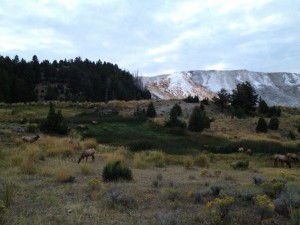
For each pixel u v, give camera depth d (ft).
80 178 37.22
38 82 416.67
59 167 43.11
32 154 51.67
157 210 24.41
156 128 154.81
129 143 104.78
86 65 481.87
